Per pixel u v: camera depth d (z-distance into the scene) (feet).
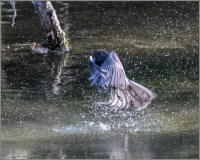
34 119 105.91
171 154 89.92
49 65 135.33
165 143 95.09
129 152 91.25
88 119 106.22
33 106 111.45
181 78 126.41
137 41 154.30
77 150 92.27
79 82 124.06
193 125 103.09
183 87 120.98
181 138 97.45
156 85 122.01
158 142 95.25
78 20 172.76
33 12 179.93
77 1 193.06
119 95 79.51
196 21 173.58
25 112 108.68
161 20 174.70
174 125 103.40
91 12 181.88
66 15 177.17
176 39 156.04
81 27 166.50
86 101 114.01
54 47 146.92
